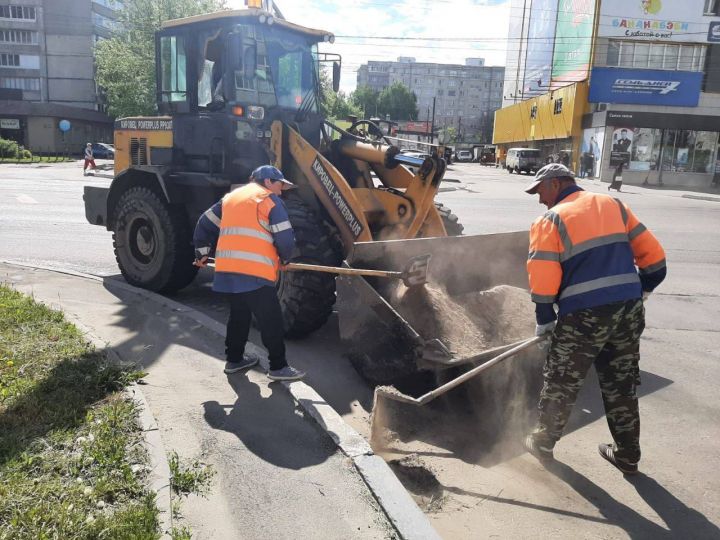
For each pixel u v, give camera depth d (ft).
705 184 116.78
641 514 10.93
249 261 14.35
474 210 55.57
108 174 86.48
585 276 11.44
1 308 18.25
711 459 12.89
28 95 213.66
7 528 8.51
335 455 11.60
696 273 31.50
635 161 116.06
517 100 180.14
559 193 12.46
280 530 9.36
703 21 118.01
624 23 118.62
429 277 17.80
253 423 12.76
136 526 8.77
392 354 15.85
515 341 16.16
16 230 37.06
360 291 16.02
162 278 23.12
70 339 16.33
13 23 207.72
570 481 12.00
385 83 413.39
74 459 10.41
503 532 10.30
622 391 11.84
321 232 18.97
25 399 12.51
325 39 23.04
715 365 18.33
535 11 158.61
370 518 9.76
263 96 21.72
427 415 14.74
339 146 22.04
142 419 12.24
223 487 10.43
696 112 115.75
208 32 22.04
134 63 130.00
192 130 22.76
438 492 11.53
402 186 21.47
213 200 22.33
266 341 14.61
